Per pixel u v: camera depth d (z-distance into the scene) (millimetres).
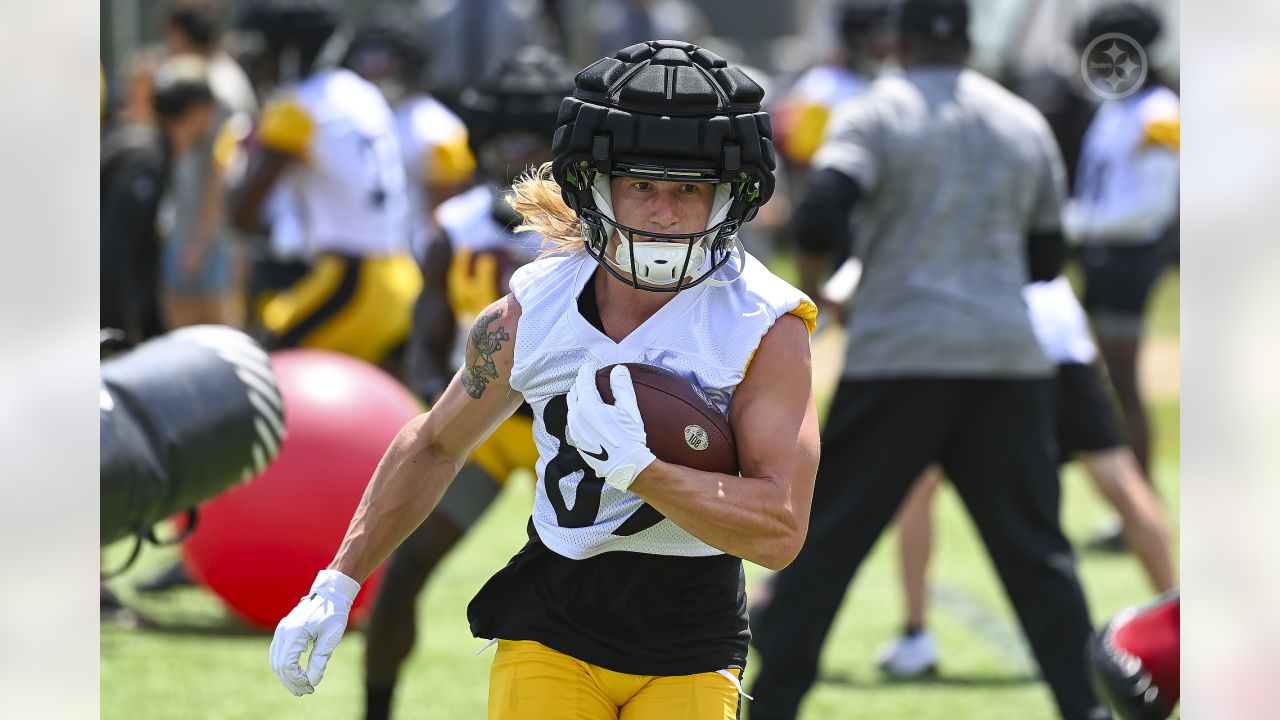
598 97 10086
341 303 25766
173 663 22047
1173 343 51031
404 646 17203
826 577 17094
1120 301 29734
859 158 17625
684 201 10102
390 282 26016
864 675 22172
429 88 40906
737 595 10914
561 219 10953
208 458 14039
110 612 24391
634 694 10750
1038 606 17234
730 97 10047
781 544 10000
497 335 10711
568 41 53875
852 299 18125
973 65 53781
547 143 17547
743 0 89312
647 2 58781
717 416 10172
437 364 18062
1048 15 52531
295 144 25688
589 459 9898
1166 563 21281
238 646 23062
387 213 26094
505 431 16672
